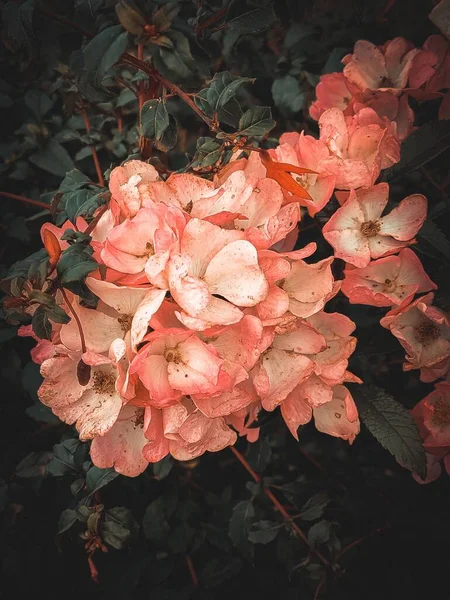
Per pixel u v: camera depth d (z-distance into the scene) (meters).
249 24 0.30
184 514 0.42
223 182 0.26
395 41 0.36
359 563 0.40
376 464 0.44
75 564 0.42
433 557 0.41
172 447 0.24
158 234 0.22
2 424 0.41
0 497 0.40
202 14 0.30
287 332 0.26
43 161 0.43
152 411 0.23
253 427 0.31
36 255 0.26
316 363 0.27
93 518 0.35
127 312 0.24
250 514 0.41
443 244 0.32
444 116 0.36
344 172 0.29
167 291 0.23
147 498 0.42
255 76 0.46
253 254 0.23
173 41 0.28
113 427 0.26
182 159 0.45
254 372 0.25
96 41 0.28
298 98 0.45
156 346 0.23
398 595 0.40
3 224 0.43
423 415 0.33
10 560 0.41
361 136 0.31
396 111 0.35
